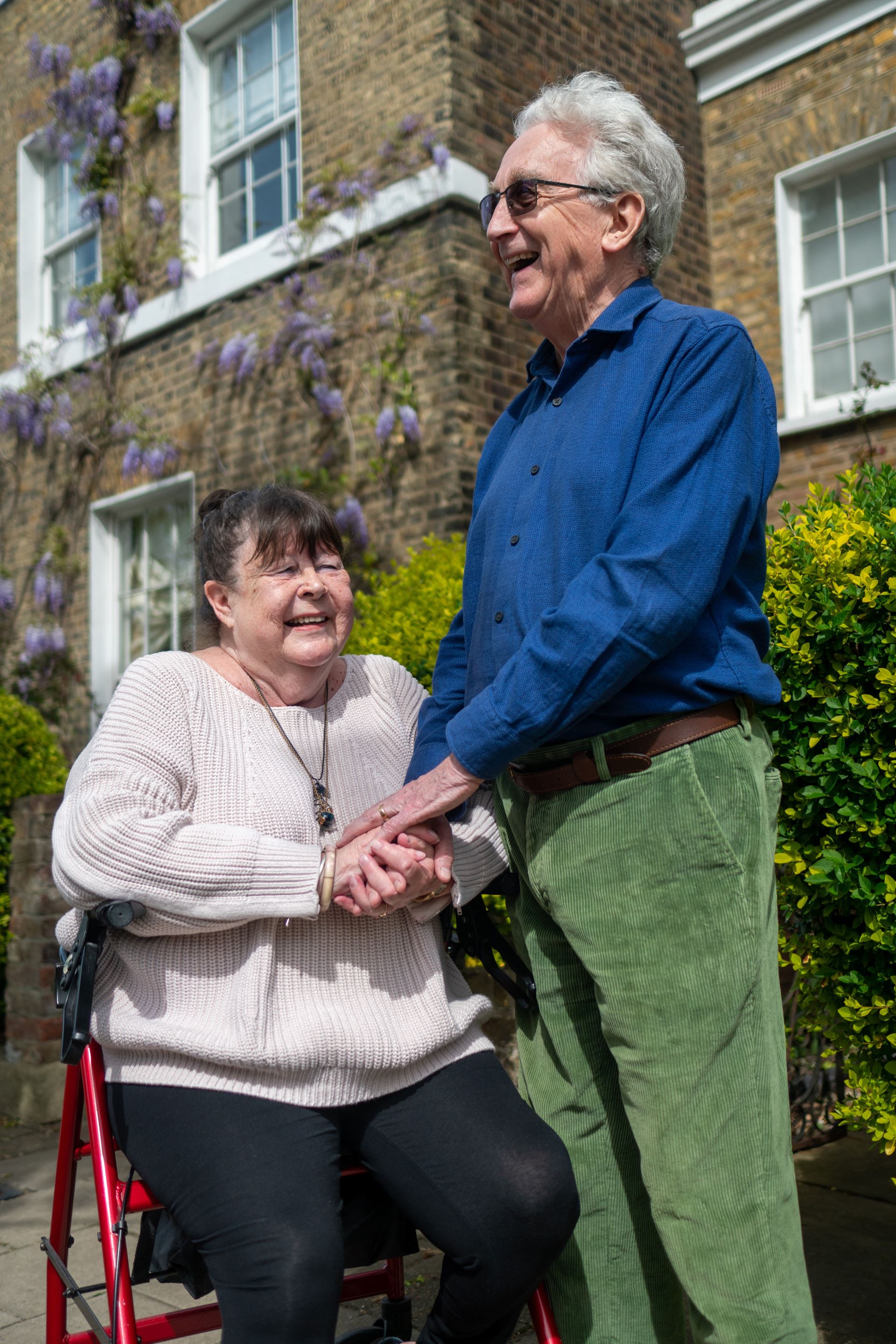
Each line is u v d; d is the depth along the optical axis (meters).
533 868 1.73
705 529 1.54
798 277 6.86
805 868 2.10
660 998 1.59
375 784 1.93
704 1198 1.57
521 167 1.75
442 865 1.74
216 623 2.01
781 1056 1.64
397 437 5.89
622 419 1.63
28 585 8.36
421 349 5.82
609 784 1.63
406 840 1.70
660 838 1.59
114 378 7.78
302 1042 1.64
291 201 6.87
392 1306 2.01
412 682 2.13
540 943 1.84
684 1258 1.60
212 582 1.92
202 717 1.81
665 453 1.57
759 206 6.99
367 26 6.18
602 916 1.63
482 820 1.89
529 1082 1.89
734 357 1.60
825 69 6.66
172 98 7.51
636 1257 1.81
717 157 7.21
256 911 1.64
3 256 8.91
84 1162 3.73
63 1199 1.93
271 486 1.94
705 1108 1.57
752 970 1.58
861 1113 2.08
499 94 6.00
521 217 1.75
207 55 7.48
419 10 5.89
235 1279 1.50
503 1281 1.59
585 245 1.73
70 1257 2.97
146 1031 1.65
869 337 6.57
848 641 2.04
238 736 1.83
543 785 1.70
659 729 1.61
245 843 1.67
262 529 1.85
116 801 1.67
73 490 8.07
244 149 7.18
